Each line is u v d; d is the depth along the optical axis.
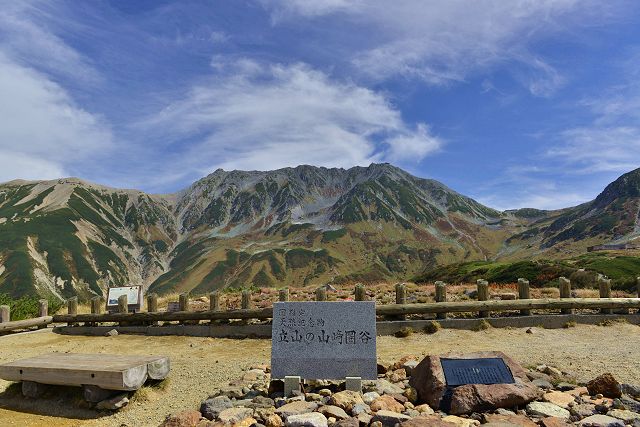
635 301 15.22
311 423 6.45
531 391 7.28
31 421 8.20
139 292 18.05
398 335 14.23
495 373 7.68
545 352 11.50
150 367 9.16
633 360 10.48
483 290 15.48
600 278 15.82
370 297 19.73
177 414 7.38
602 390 7.58
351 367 8.77
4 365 9.20
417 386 8.02
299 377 8.46
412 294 20.47
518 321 14.86
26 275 172.25
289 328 9.09
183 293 16.80
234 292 24.78
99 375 8.48
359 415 6.78
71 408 8.68
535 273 31.33
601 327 14.54
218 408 7.59
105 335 16.31
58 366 8.85
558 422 6.25
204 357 12.76
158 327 16.23
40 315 17.98
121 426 7.83
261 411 7.23
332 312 9.13
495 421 6.41
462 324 14.76
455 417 6.70
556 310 15.71
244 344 14.27
